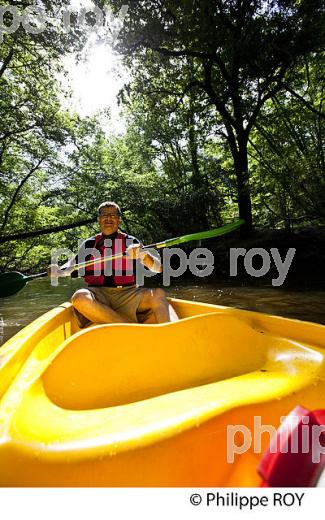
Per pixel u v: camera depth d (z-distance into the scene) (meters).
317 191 7.08
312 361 1.00
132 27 8.23
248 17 7.48
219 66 8.17
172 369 1.05
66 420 0.75
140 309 2.10
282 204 8.47
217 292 5.98
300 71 9.63
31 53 9.28
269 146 10.70
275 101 10.05
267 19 7.37
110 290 2.17
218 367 1.09
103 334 1.03
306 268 7.49
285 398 0.79
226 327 1.20
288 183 7.60
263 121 10.07
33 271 13.16
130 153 14.76
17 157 11.78
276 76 8.17
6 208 12.13
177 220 12.02
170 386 1.00
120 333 1.06
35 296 6.60
